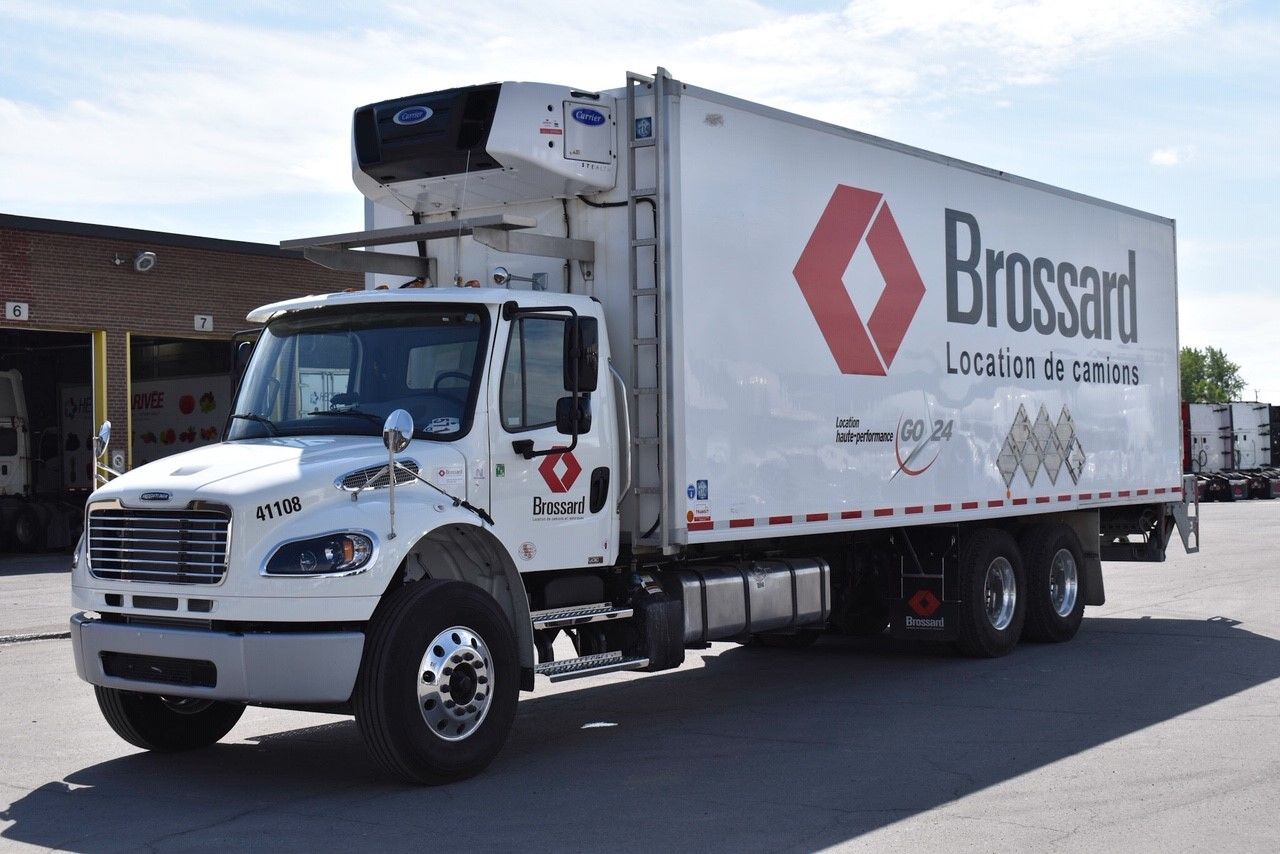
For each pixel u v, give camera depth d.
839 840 6.36
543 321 8.66
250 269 30.52
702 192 9.32
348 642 7.23
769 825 6.65
